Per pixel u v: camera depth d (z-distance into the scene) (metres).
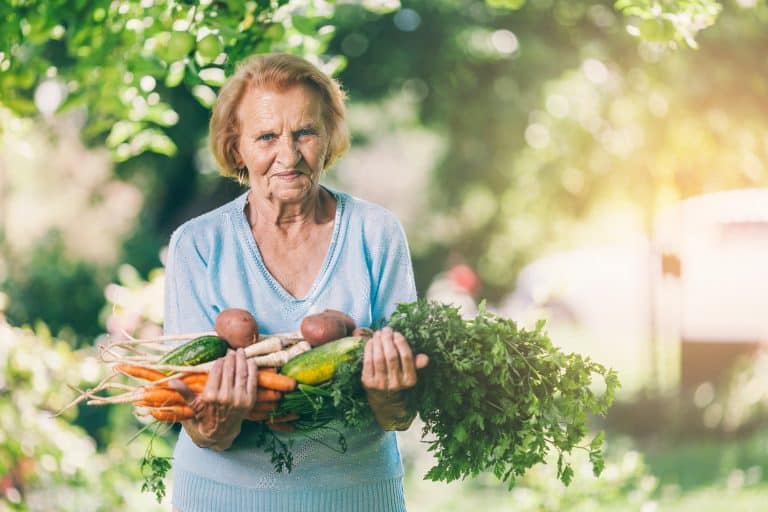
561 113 13.72
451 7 13.77
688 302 14.58
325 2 5.70
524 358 3.46
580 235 18.95
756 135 12.31
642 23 5.05
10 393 6.54
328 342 3.46
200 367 3.42
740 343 14.30
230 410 3.35
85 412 10.56
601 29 13.16
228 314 3.53
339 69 5.77
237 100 3.68
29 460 6.49
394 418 3.47
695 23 5.15
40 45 6.14
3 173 15.42
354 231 3.76
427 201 18.91
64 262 15.24
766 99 12.09
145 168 14.73
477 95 14.40
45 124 11.66
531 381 3.51
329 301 3.69
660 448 12.34
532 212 16.36
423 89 14.72
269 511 3.61
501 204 16.27
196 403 3.39
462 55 13.98
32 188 16.47
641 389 14.11
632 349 19.45
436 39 13.97
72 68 5.86
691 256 14.62
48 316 14.80
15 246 15.62
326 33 5.73
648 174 13.56
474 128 14.72
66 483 6.69
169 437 8.55
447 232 18.92
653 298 14.82
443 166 16.38
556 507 6.69
